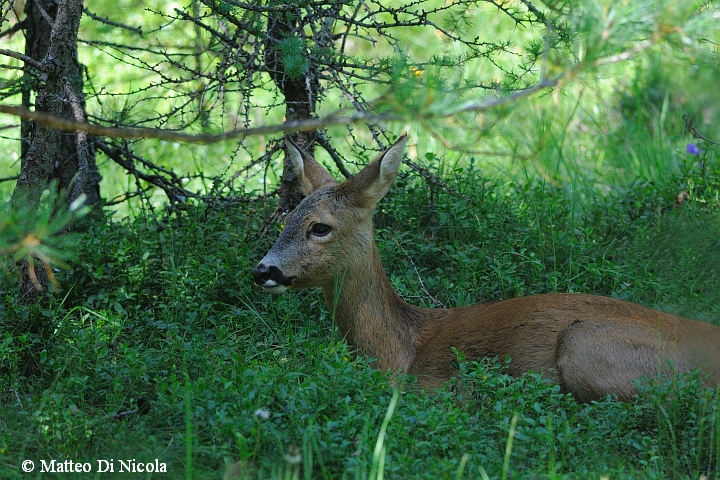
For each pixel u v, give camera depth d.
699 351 9.95
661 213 14.59
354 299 11.25
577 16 7.82
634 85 18.25
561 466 8.00
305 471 7.66
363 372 9.36
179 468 8.25
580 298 10.74
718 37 11.62
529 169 16.84
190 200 14.99
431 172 15.22
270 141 13.72
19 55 10.41
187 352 10.05
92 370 9.94
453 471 7.74
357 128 19.95
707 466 8.54
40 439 8.52
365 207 11.23
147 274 12.55
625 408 9.10
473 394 9.58
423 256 13.62
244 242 13.29
